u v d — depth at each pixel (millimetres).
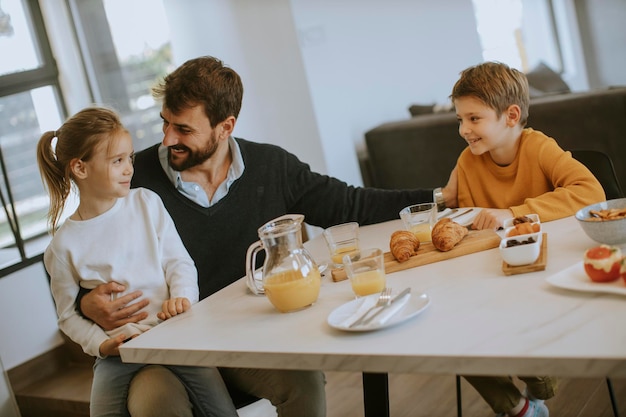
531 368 1069
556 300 1250
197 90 1983
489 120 1904
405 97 5324
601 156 1983
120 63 4426
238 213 2160
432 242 1680
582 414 2262
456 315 1293
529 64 7449
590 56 7934
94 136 1854
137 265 1937
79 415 3256
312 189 2252
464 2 6184
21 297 3592
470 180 2098
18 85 4035
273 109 4480
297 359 1313
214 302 1781
